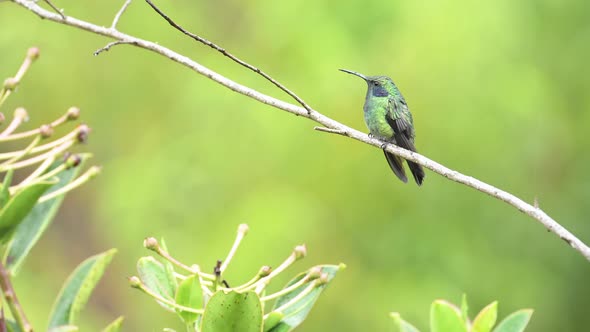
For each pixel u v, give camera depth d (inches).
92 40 599.8
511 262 526.6
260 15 568.1
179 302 125.2
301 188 530.3
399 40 530.6
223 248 518.6
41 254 631.8
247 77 555.8
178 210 543.8
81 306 126.1
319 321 528.4
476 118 518.3
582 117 540.7
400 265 522.0
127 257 552.7
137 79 594.9
